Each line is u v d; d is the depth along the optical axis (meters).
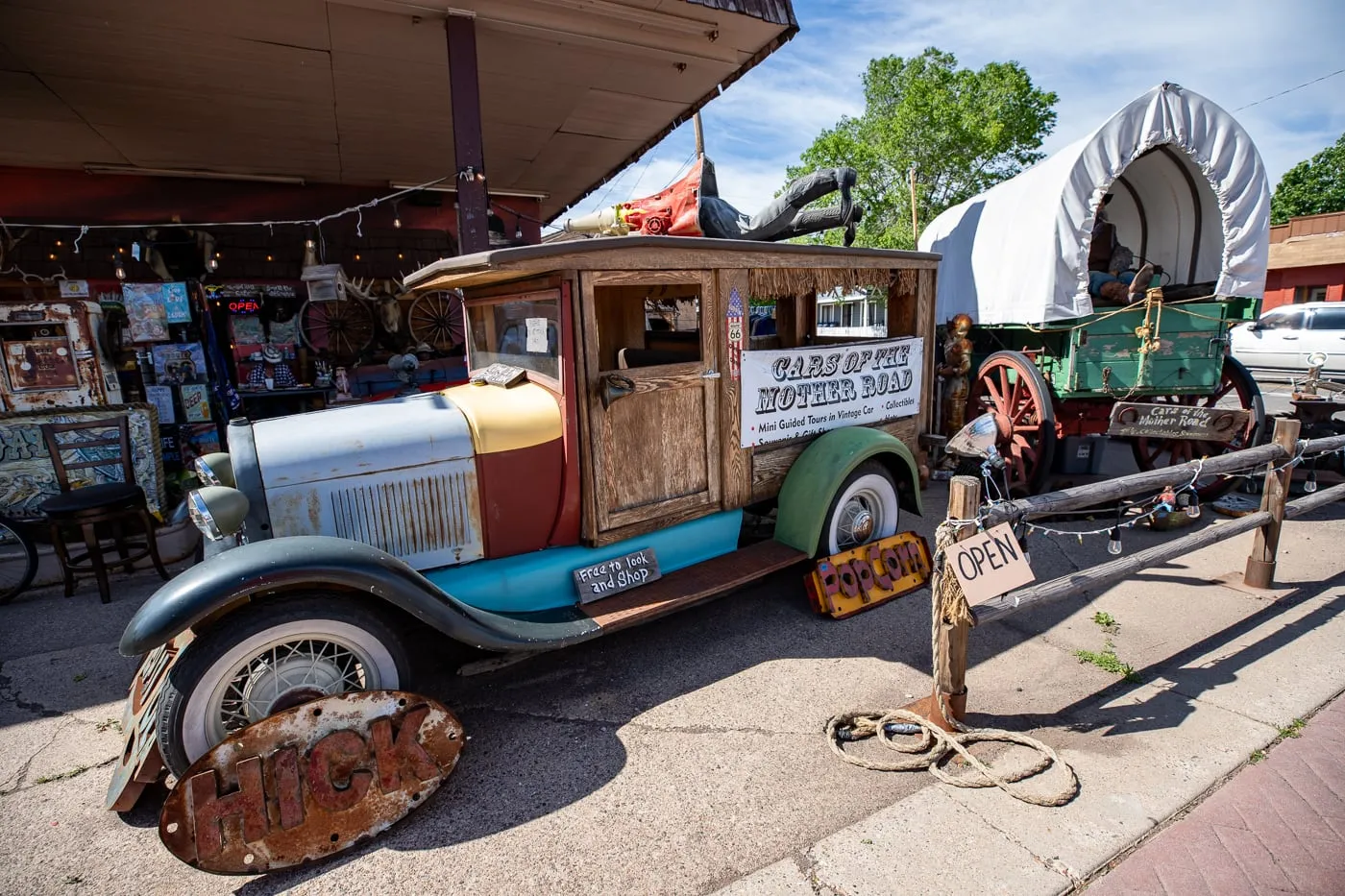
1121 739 2.46
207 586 1.95
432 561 2.76
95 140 6.98
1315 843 1.96
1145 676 2.90
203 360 6.11
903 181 26.70
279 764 1.91
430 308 7.95
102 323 4.67
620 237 2.75
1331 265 17.70
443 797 2.26
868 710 2.60
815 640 3.28
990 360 5.46
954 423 5.68
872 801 2.19
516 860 1.99
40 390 4.40
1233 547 4.39
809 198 3.99
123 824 2.20
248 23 4.82
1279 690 2.76
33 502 4.31
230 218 8.38
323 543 2.14
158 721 2.03
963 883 1.84
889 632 3.34
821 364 3.63
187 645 2.08
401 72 5.82
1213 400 5.45
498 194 10.30
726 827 2.09
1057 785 2.22
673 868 1.93
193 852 1.81
